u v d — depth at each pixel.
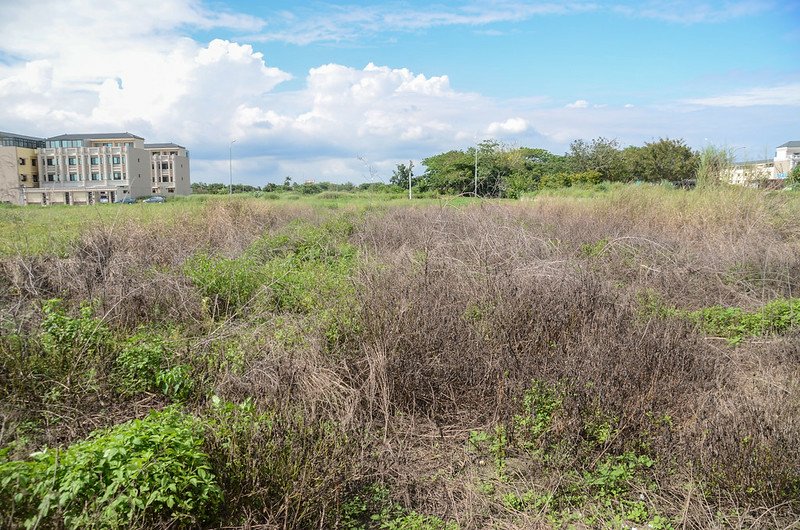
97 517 2.49
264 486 3.02
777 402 3.83
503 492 3.41
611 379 4.00
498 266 6.37
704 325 5.96
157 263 8.52
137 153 65.25
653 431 3.66
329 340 4.96
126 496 2.50
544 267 6.11
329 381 4.14
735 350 5.42
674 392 4.14
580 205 15.75
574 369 4.17
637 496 3.31
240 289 6.74
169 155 71.75
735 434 3.38
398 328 4.71
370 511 3.20
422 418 4.25
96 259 8.01
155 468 2.66
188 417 3.43
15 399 3.98
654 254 8.47
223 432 3.20
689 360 4.63
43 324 4.80
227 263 7.22
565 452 3.58
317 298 6.33
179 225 11.73
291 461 3.10
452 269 6.20
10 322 4.98
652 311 5.85
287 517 2.87
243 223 13.17
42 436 3.77
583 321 5.09
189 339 5.31
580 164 44.59
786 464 3.13
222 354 4.72
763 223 10.95
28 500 2.55
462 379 4.46
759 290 7.36
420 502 3.28
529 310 5.20
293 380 4.13
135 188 64.62
